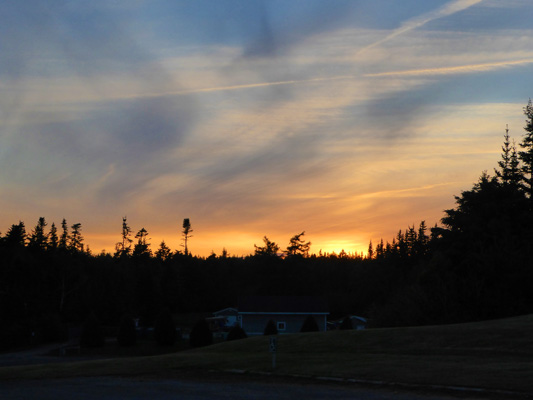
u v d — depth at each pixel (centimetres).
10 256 8612
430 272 4397
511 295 3838
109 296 9231
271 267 11081
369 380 1723
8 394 1769
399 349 2298
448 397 1439
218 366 2250
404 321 4162
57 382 2077
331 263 12988
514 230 4669
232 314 7862
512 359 1902
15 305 8000
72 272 9588
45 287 9056
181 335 6825
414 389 1567
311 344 2647
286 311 6606
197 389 1734
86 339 6325
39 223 10569
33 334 7612
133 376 2162
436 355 2109
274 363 2091
